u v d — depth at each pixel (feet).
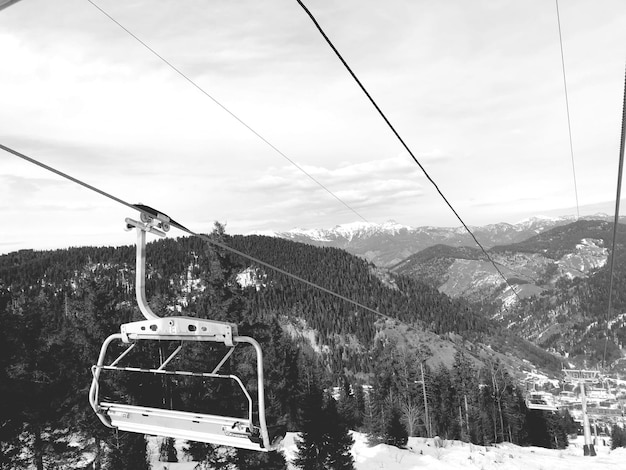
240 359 90.74
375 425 162.71
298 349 174.81
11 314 93.04
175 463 121.19
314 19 16.76
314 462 112.37
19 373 90.43
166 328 18.95
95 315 95.30
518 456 155.33
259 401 17.39
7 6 10.25
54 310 122.93
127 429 19.97
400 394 245.86
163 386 92.84
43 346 100.83
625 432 277.23
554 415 291.99
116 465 92.53
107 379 89.61
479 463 136.46
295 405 149.28
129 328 19.84
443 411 259.60
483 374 323.98
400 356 274.77
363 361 619.67
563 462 146.41
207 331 18.20
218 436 18.17
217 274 94.53
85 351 96.22
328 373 526.57
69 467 98.63
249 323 92.99
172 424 19.02
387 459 137.49
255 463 92.38
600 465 138.10
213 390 88.63
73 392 95.50
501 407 270.05
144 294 19.98
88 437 99.66
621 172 20.90
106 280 102.22
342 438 113.70
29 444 99.40
